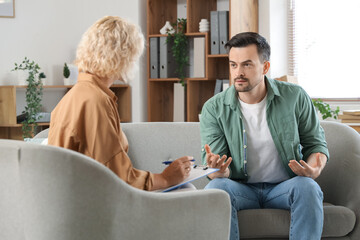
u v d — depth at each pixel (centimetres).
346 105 514
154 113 589
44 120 556
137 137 327
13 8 583
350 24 527
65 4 601
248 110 282
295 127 279
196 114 580
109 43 207
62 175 164
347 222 268
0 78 582
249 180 284
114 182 174
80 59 211
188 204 194
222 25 542
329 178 312
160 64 577
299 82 550
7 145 166
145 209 184
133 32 214
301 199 251
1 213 173
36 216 167
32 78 549
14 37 586
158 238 188
